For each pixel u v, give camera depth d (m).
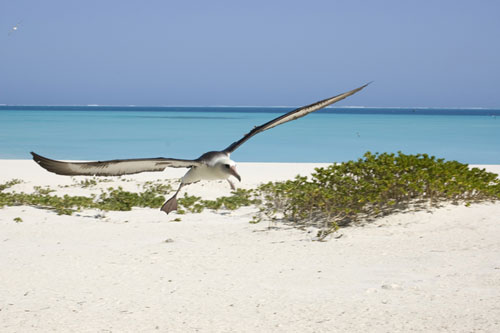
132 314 7.29
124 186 23.09
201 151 53.84
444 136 74.56
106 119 132.88
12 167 30.66
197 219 15.75
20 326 6.83
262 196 19.33
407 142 63.47
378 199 13.10
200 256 10.76
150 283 8.92
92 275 9.48
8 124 102.44
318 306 7.37
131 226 14.48
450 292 7.77
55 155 47.06
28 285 8.87
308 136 75.00
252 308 7.42
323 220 13.66
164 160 4.51
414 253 10.45
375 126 104.75
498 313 6.66
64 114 172.25
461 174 14.55
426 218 12.97
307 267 9.70
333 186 14.78
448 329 6.22
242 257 10.61
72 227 14.30
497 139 68.44
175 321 6.96
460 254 10.15
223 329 6.60
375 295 7.80
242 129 92.00
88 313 7.37
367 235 12.13
